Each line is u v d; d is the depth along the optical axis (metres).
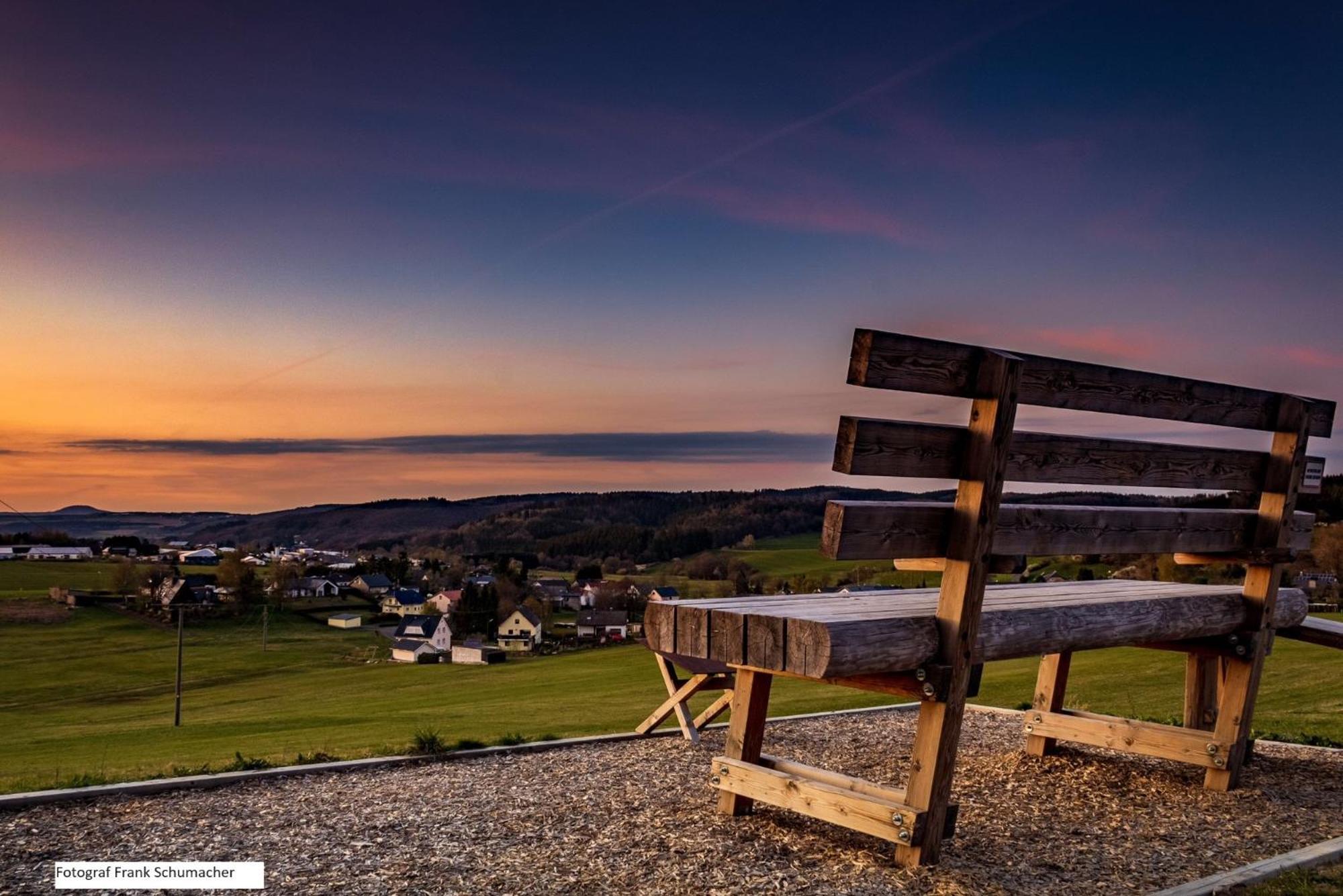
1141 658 21.45
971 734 7.85
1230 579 29.64
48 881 3.98
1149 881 4.14
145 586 113.94
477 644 96.94
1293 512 5.81
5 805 5.12
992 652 4.26
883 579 65.19
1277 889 3.84
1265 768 6.48
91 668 79.12
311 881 4.00
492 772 6.27
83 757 15.65
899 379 3.74
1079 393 4.41
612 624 98.25
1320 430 5.93
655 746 7.34
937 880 4.01
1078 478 4.49
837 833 4.73
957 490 4.07
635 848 4.48
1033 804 5.50
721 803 5.13
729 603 4.64
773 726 8.38
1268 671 16.30
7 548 147.38
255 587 118.75
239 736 19.94
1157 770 6.33
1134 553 4.98
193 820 4.97
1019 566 4.50
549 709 21.09
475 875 4.08
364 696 46.03
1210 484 5.39
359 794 5.59
